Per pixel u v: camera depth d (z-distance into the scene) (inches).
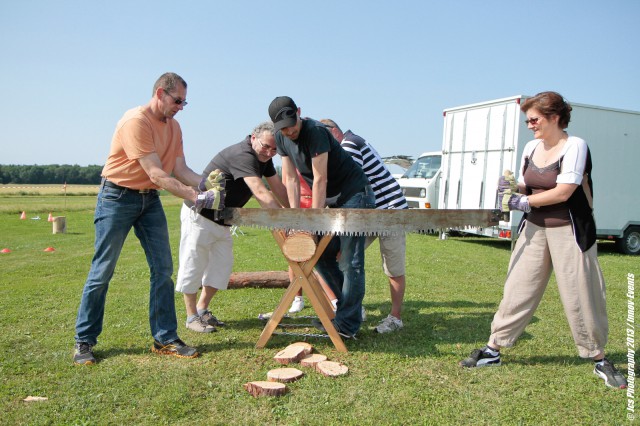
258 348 164.9
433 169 569.3
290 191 166.7
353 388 134.2
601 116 446.9
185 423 115.3
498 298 247.8
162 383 135.6
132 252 417.4
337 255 190.4
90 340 152.9
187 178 171.0
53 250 434.0
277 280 262.1
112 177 150.3
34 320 197.9
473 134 472.4
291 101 145.7
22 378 139.0
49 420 115.6
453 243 492.4
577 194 137.5
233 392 131.0
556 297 248.5
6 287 266.5
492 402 128.0
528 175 146.5
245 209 140.7
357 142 183.8
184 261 182.4
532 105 139.4
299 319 203.3
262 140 159.2
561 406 126.3
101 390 131.1
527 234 145.7
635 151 465.4
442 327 194.2
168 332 157.9
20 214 959.0
